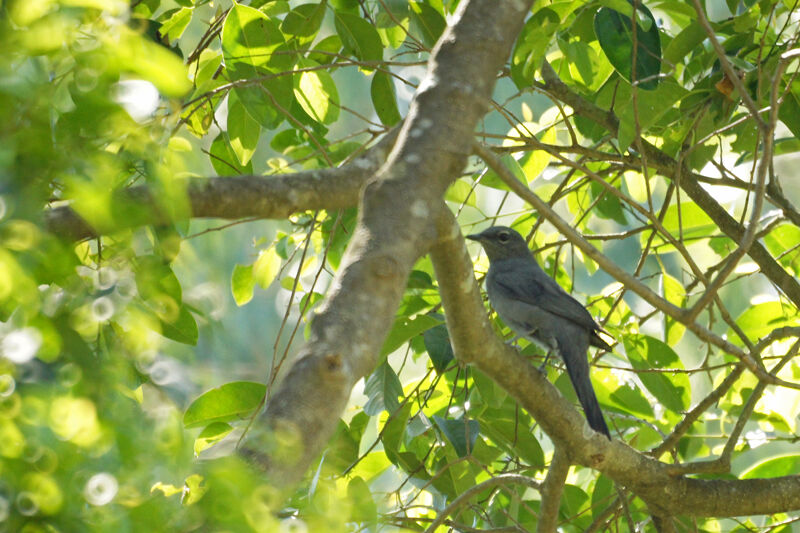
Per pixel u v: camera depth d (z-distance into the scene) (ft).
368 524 16.46
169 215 10.27
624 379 42.98
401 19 36.50
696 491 33.68
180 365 10.41
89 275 10.36
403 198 18.04
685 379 41.37
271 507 10.30
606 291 48.78
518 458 40.34
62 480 8.40
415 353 44.29
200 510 9.45
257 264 46.21
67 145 8.84
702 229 46.73
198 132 36.24
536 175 46.14
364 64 33.32
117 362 9.34
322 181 23.70
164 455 9.30
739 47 38.37
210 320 11.91
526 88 34.94
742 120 32.78
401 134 19.31
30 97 8.28
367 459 39.04
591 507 38.50
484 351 27.91
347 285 16.56
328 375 14.64
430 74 19.93
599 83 39.91
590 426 32.63
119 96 9.12
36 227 8.33
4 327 8.63
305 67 34.86
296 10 35.76
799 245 42.96
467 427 35.09
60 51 8.57
